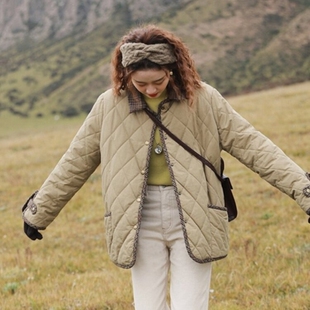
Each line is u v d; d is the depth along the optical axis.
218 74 139.88
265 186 12.59
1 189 17.17
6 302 6.54
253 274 6.57
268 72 135.88
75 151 3.75
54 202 3.82
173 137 3.55
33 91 154.62
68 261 8.77
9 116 133.75
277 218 9.64
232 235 8.80
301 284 5.98
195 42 163.00
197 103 3.59
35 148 26.81
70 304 6.12
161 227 3.59
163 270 3.69
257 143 3.57
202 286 3.62
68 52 189.00
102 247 9.62
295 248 7.42
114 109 3.64
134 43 3.31
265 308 5.33
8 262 9.05
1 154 26.38
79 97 144.00
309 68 133.12
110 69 3.64
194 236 3.50
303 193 3.44
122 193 3.57
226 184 3.82
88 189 14.99
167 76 3.42
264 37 162.12
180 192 3.52
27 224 3.93
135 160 3.56
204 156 3.64
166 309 3.76
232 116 3.64
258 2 183.00
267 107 29.38
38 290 7.04
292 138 18.92
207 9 184.62
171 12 189.62
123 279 7.04
